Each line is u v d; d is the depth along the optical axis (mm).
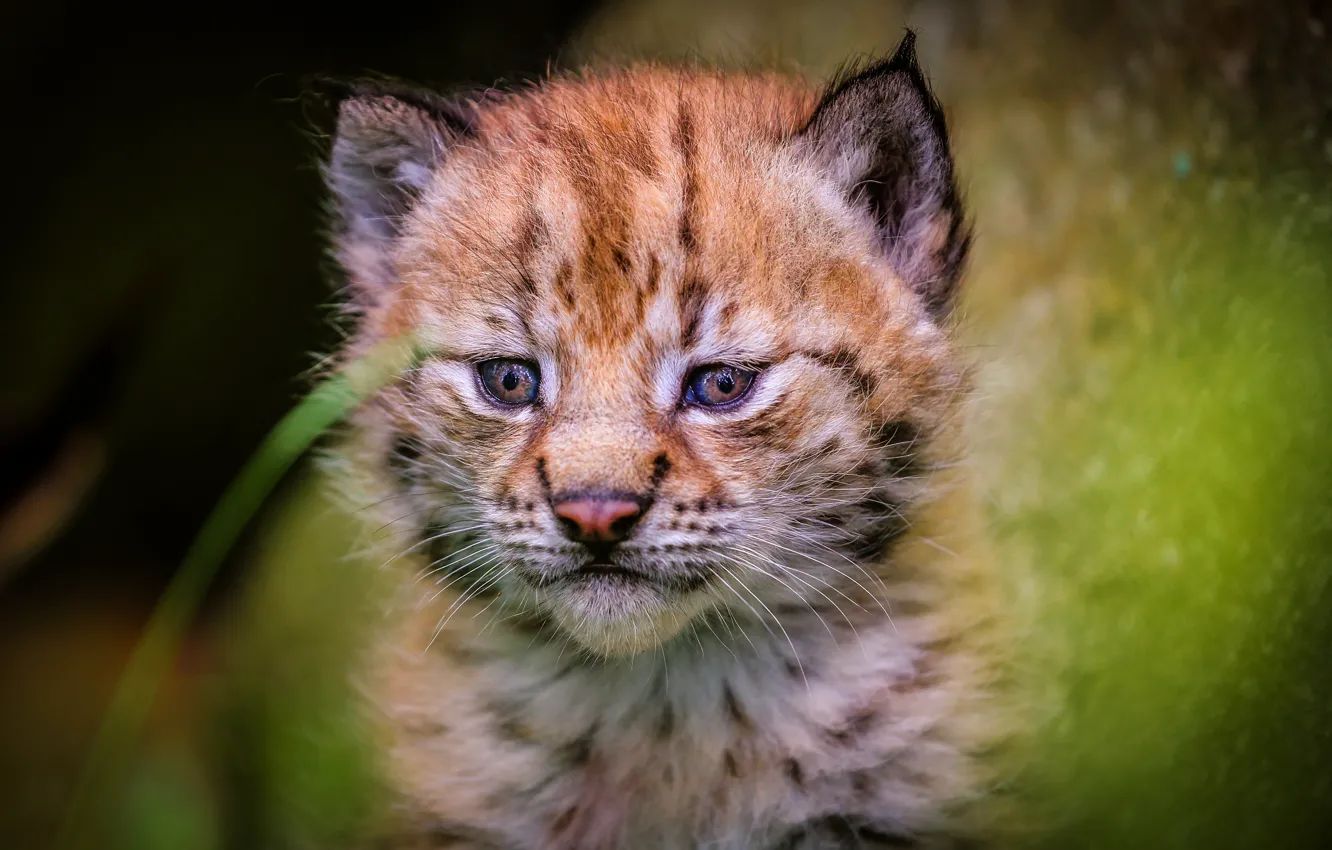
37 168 1406
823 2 1386
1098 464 1266
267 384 1436
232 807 1322
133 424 1426
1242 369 1253
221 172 1418
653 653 1216
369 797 1270
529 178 1214
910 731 1214
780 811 1215
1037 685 1238
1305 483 1236
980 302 1299
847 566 1213
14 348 1406
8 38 1397
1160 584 1245
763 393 1199
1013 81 1336
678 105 1231
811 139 1212
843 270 1207
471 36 1522
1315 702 1224
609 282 1200
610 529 1191
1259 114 1276
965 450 1231
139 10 1408
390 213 1237
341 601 1325
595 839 1225
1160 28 1308
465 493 1213
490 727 1229
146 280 1418
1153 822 1224
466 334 1211
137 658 1190
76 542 1460
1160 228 1289
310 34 1451
